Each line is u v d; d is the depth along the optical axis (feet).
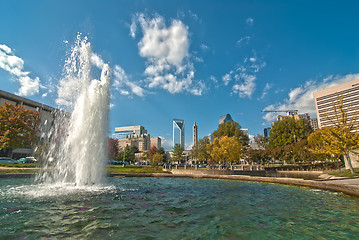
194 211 25.53
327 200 34.78
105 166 48.55
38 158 99.40
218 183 62.90
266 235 17.52
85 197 32.07
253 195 39.65
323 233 18.30
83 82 47.85
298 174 111.14
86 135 46.26
